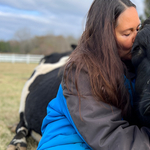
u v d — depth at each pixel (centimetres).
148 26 144
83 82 148
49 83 277
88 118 139
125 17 148
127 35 153
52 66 351
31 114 273
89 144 139
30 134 297
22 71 1246
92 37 158
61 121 161
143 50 140
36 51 4606
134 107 159
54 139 156
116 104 150
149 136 148
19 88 677
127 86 163
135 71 158
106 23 150
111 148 133
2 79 869
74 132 156
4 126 345
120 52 162
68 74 151
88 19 163
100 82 146
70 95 148
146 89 133
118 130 137
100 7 156
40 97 270
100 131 137
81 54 153
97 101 144
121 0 152
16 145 272
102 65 148
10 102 488
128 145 133
